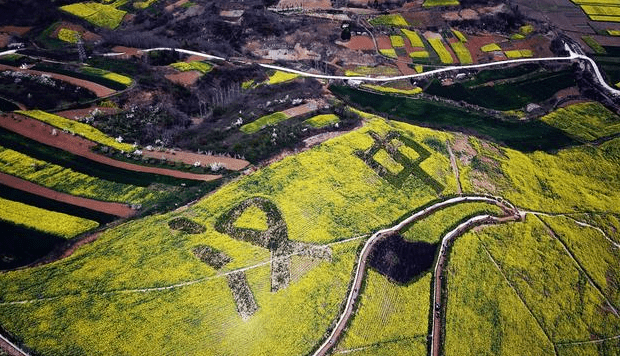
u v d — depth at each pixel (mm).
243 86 120500
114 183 77750
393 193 88000
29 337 56625
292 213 78938
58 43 130000
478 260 82375
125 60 119438
